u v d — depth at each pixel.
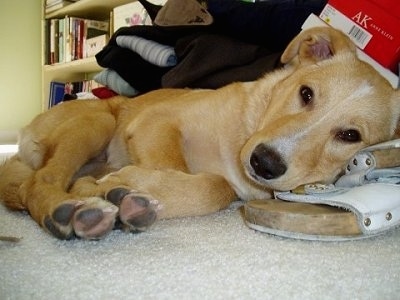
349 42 0.59
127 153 0.63
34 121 0.66
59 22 1.72
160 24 0.85
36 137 0.63
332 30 0.59
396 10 0.68
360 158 0.48
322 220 0.40
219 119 0.61
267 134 0.51
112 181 0.46
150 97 0.71
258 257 0.35
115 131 0.66
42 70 1.82
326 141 0.53
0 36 1.83
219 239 0.40
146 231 0.42
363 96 0.55
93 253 0.35
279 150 0.50
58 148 0.53
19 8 1.85
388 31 0.68
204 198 0.49
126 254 0.35
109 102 0.71
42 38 1.82
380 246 0.40
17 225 0.44
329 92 0.54
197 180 0.49
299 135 0.51
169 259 0.34
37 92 1.92
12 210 0.50
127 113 0.69
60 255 0.34
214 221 0.47
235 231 0.43
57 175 0.48
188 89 0.74
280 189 0.51
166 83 0.79
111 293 0.28
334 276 0.32
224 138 0.60
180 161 0.56
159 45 0.85
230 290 0.29
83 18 1.73
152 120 0.60
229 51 0.74
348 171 0.50
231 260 0.34
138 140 0.58
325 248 0.38
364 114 0.54
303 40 0.60
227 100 0.62
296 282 0.31
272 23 0.78
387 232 0.45
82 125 0.58
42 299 0.28
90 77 1.84
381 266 0.35
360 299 0.30
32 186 0.46
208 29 0.82
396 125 0.58
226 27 0.82
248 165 0.51
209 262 0.34
